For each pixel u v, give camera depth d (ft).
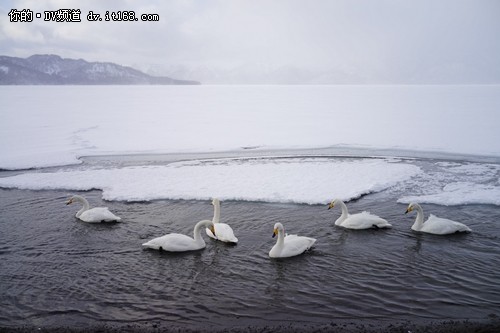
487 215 42.39
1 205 47.34
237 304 26.16
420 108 158.92
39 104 185.26
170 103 197.57
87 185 55.26
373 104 183.01
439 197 48.11
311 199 47.62
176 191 51.57
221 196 49.21
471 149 81.46
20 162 71.31
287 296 27.02
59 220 42.29
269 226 39.96
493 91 281.33
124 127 114.73
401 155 77.46
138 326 23.93
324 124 119.85
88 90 373.20
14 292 27.94
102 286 28.68
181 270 31.01
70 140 94.58
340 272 30.30
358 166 66.39
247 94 287.48
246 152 82.43
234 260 32.63
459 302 25.96
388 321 24.02
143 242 36.60
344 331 23.12
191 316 24.90
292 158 75.46
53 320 24.67
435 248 34.32
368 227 38.68
